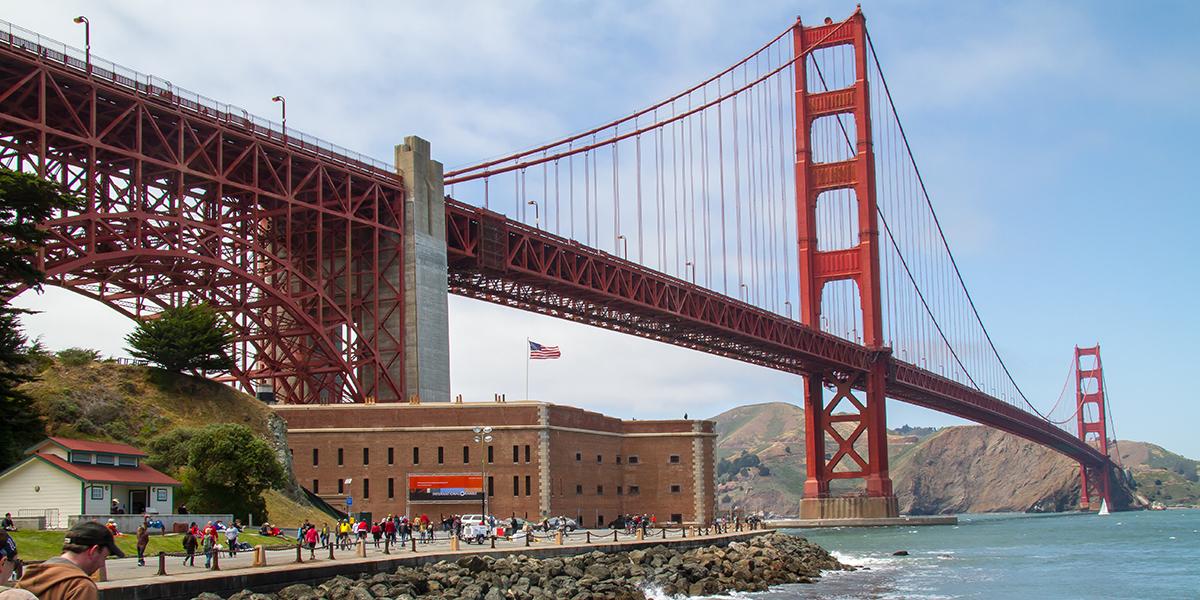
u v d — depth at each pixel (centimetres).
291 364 11431
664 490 12419
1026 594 7444
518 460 10656
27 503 6450
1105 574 9156
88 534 1094
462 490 10500
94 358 9306
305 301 11412
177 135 9725
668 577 6869
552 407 10906
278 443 9694
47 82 8581
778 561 8062
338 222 11606
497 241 13075
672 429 12538
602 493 11869
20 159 8638
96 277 9781
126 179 9362
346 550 6444
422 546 7131
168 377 9394
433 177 12325
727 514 14275
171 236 9562
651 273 15638
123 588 3944
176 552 5803
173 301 10669
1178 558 11306
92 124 8825
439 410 10675
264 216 10588
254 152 10262
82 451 6650
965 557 11281
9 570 1158
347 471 10519
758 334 17738
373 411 10625
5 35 8369
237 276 10400
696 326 16600
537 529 9962
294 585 4769
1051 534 17612
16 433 7419
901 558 10944
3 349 7231
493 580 5769
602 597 5694
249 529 7544
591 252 14575
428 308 11938
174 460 8162
